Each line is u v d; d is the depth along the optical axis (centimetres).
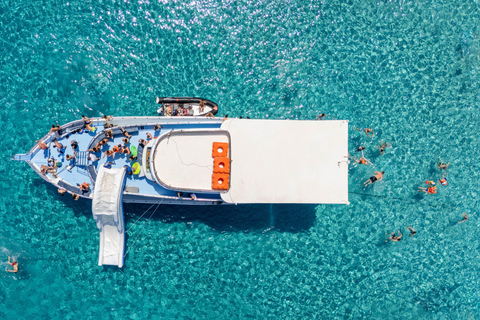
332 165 1367
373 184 1656
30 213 1582
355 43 1678
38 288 1584
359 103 1664
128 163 1473
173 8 1633
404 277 1664
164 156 1362
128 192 1445
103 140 1443
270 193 1360
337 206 1645
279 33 1656
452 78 1697
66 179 1480
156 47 1622
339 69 1664
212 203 1512
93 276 1591
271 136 1367
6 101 1598
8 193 1577
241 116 1617
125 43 1619
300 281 1628
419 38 1700
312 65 1658
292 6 1662
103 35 1619
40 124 1594
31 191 1574
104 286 1590
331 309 1636
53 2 1620
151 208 1581
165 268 1600
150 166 1349
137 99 1606
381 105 1673
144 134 1470
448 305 1680
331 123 1376
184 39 1628
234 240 1614
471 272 1688
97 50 1616
